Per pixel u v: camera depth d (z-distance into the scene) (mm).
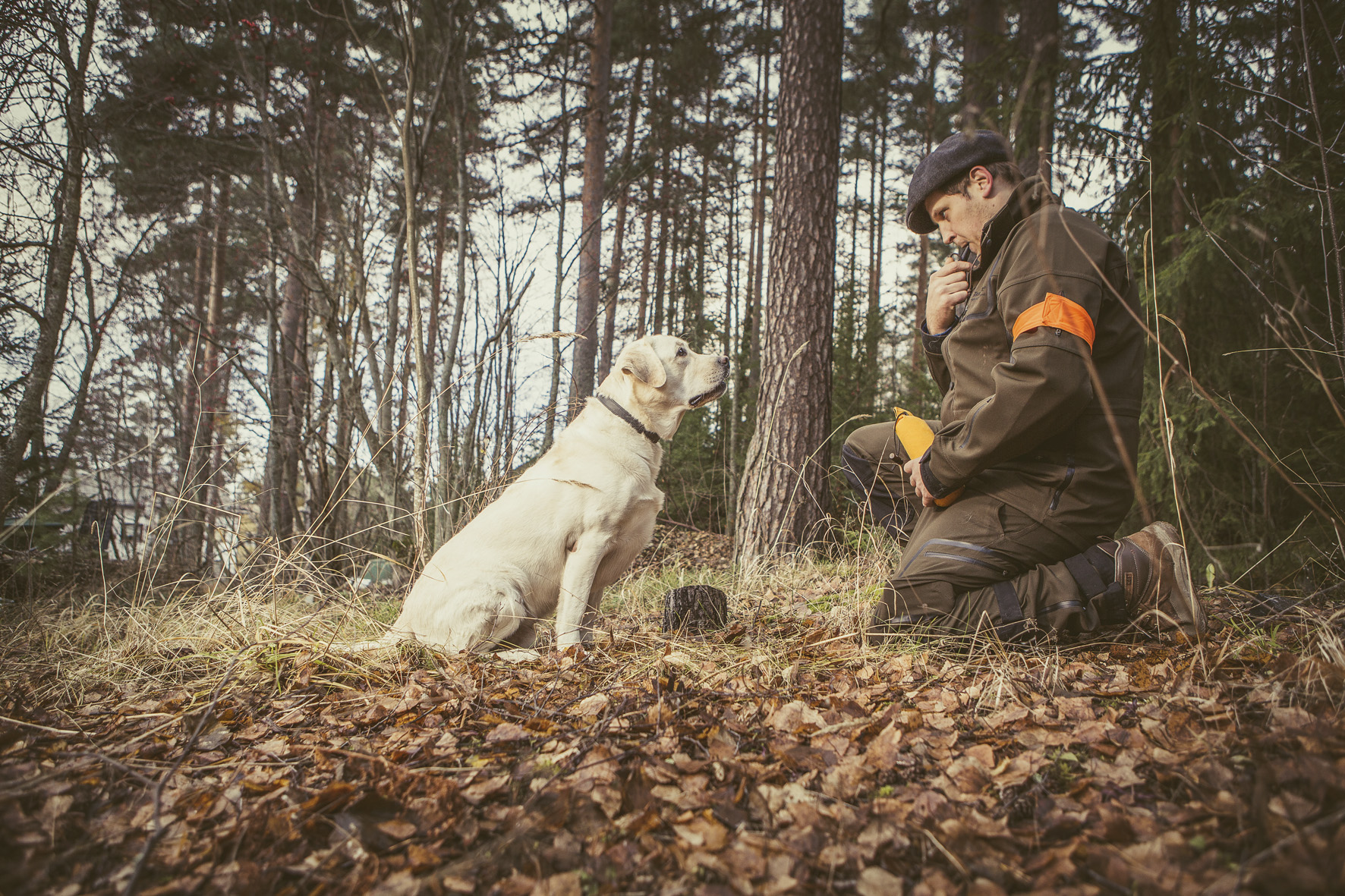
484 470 5078
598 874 1129
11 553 4805
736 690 1969
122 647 2836
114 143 6754
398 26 4551
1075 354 2080
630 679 2127
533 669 2449
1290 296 3709
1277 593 3113
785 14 6215
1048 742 1521
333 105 8031
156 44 6891
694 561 7398
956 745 1557
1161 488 4430
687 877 1106
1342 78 3426
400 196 7086
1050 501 2303
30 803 1408
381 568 5297
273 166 7613
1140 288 4445
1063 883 1043
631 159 11625
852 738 1589
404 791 1430
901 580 2494
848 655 2355
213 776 1604
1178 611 2238
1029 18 6438
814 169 6012
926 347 2777
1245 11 4227
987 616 2311
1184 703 1620
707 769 1469
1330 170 3568
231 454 5820
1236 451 4195
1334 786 1111
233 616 3064
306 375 6473
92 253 5793
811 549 5336
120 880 1178
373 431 5488
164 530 3943
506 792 1414
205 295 11227
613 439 3229
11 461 4789
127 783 1543
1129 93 5016
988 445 2209
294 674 2381
